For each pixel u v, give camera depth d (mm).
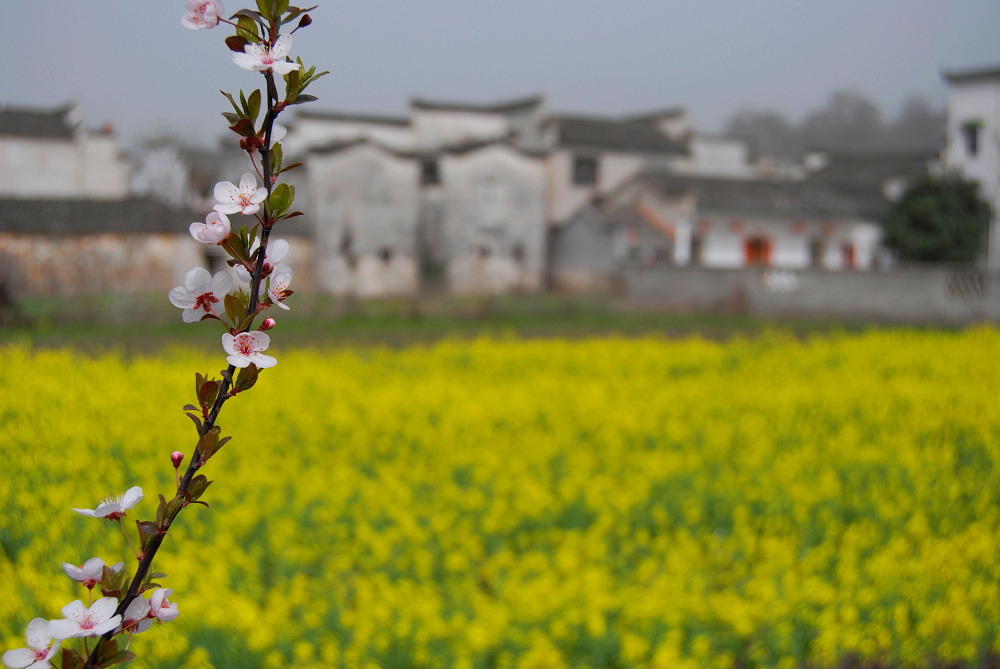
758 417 8898
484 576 5035
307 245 31312
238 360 1341
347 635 3969
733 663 4020
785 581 4535
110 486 5957
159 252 28297
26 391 8672
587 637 3898
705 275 22391
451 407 9305
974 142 35031
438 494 6156
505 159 34656
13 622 3850
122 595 1430
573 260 35500
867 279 21656
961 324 20828
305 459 7355
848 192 37500
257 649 3750
